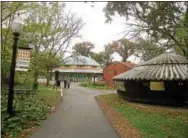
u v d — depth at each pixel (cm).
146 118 1360
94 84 5166
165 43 1912
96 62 7294
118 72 5384
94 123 1166
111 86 4959
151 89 1970
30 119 1149
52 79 5753
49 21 2822
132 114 1492
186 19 1037
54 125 1091
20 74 2252
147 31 1418
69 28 3850
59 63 3828
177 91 1884
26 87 2242
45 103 1722
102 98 2530
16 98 1662
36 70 2591
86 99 2380
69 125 1102
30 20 2245
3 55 1641
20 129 947
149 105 1959
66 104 1916
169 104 1919
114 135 943
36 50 2628
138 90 2069
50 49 3225
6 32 1628
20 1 1580
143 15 1140
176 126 1165
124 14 927
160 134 988
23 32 2072
